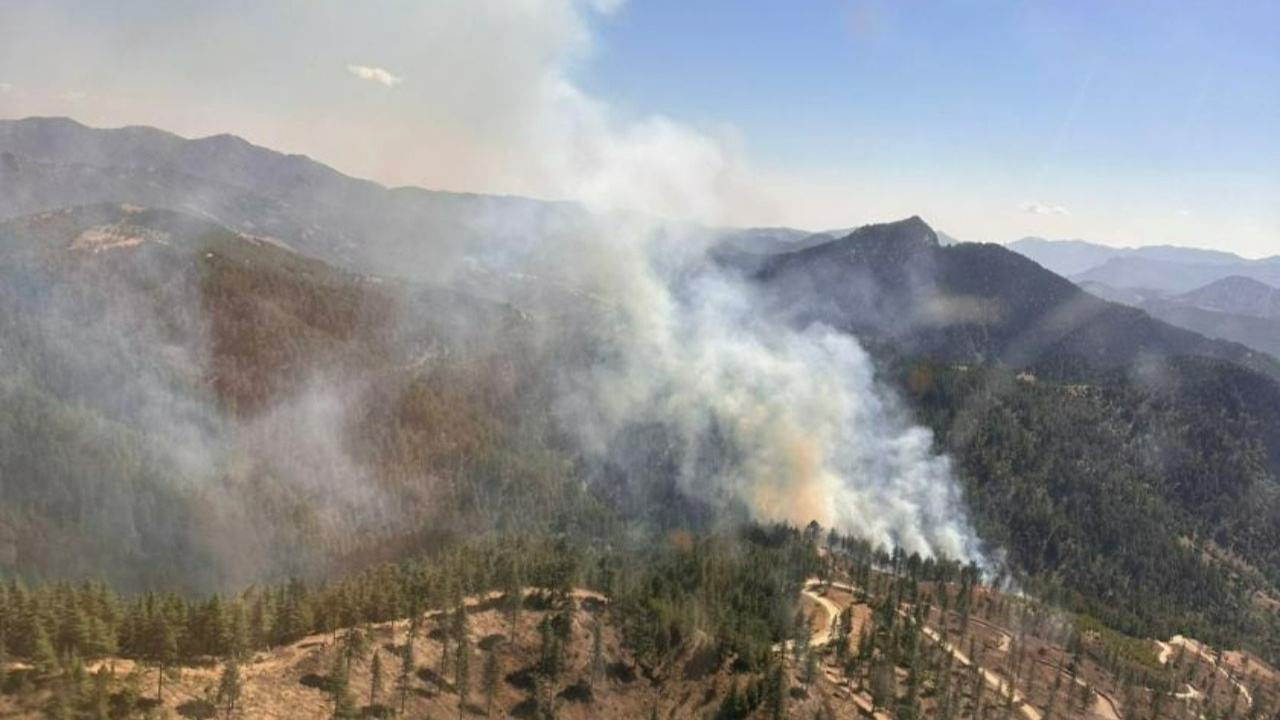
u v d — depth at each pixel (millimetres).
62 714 100375
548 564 188625
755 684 163625
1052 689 196625
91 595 126688
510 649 159750
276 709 121375
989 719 178375
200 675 123062
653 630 170250
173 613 125438
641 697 161500
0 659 104125
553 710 150125
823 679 178625
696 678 168500
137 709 108500
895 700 174125
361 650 139375
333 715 124125
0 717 99000
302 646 141500
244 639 130750
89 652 116875
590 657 164750
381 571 174625
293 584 160000
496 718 144125
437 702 140125
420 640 152125
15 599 116312
